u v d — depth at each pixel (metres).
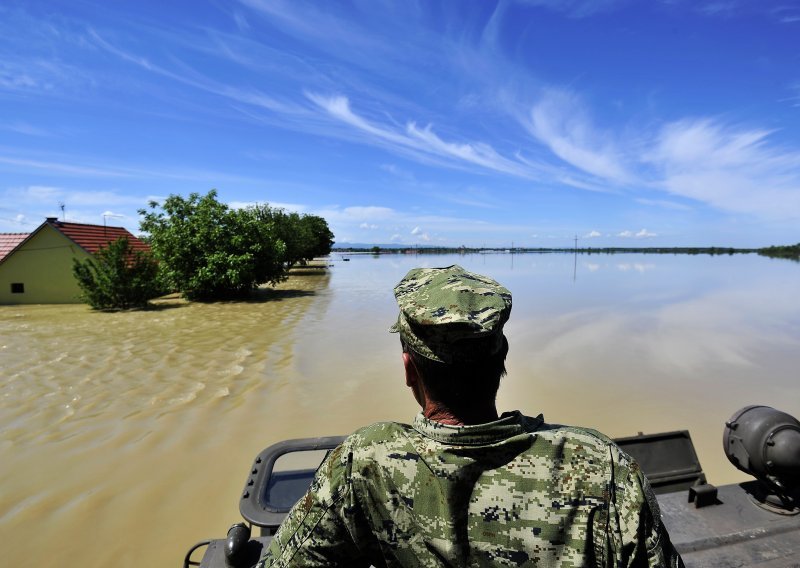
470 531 1.00
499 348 1.10
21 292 23.22
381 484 1.06
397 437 1.11
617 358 10.47
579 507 1.00
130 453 5.96
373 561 1.11
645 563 0.97
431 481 1.03
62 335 13.49
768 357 10.60
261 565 1.15
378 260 89.56
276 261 25.31
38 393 8.13
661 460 3.06
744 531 2.45
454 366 1.05
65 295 23.34
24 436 6.45
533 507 1.00
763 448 2.57
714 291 25.30
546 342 12.11
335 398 7.91
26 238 22.95
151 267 20.64
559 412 7.31
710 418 7.07
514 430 1.06
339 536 1.08
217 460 5.77
